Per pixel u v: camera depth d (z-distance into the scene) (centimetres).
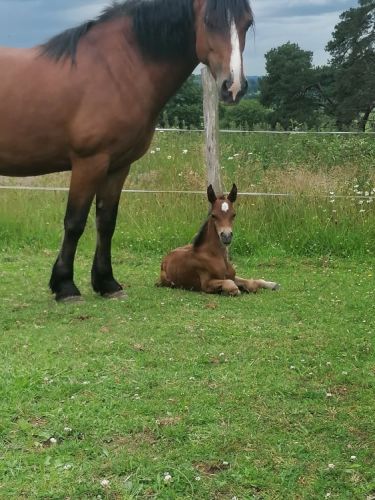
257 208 491
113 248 477
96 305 329
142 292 362
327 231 475
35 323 299
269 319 311
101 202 342
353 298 352
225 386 228
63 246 332
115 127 313
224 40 300
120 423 200
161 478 171
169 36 313
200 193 498
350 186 507
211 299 349
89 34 318
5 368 240
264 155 547
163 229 483
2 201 506
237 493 166
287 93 2681
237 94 300
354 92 2312
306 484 170
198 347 268
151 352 261
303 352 265
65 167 330
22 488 166
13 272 405
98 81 310
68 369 242
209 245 361
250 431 196
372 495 166
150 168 532
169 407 211
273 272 424
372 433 196
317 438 193
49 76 310
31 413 206
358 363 254
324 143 548
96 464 177
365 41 2345
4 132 313
